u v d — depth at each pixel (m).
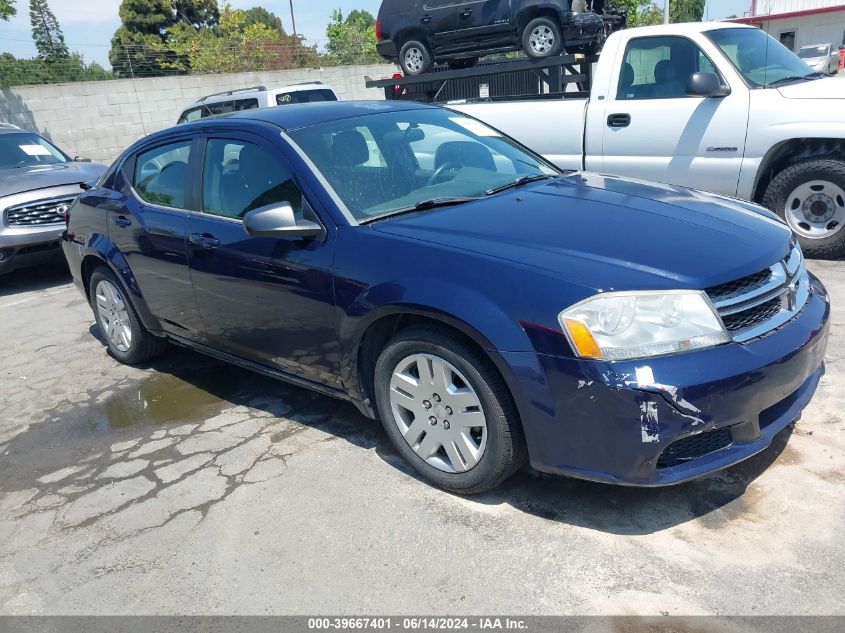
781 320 2.80
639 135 6.48
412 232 3.08
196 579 2.74
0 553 3.04
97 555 2.95
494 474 2.89
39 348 5.66
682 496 2.93
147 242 4.28
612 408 2.50
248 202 3.71
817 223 5.91
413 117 4.15
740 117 5.94
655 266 2.64
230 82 20.03
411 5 9.32
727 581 2.45
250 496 3.25
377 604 2.51
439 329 2.90
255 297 3.62
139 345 4.86
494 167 3.97
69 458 3.82
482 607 2.45
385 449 3.54
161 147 4.40
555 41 8.30
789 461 3.08
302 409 4.10
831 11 32.81
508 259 2.76
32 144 9.00
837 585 2.39
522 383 2.64
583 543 2.71
